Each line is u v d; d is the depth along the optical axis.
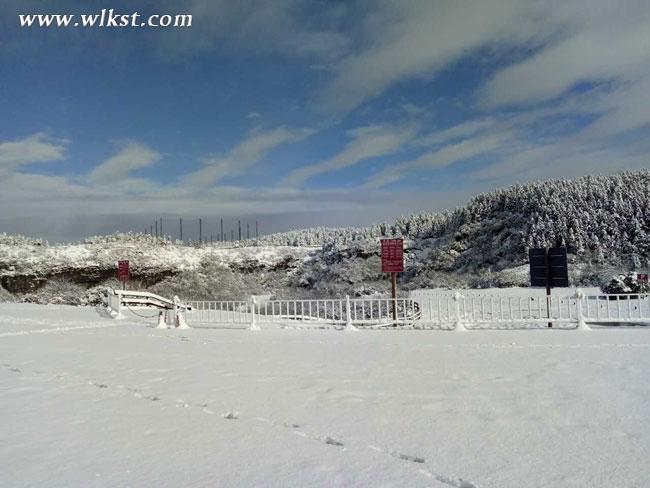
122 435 5.46
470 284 57.25
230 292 58.50
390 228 83.25
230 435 5.36
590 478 4.04
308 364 9.69
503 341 12.15
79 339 15.10
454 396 6.78
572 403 6.25
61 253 55.59
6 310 27.97
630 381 7.41
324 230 86.00
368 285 57.22
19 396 7.46
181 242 70.19
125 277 28.73
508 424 5.48
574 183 70.94
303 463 4.50
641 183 66.69
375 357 10.30
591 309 24.22
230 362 10.20
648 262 53.28
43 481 4.28
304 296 57.12
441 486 3.96
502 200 77.25
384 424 5.60
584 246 59.78
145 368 9.71
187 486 4.08
